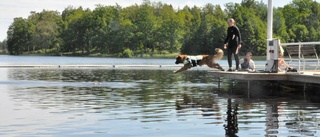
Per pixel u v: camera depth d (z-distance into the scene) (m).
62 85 15.32
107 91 13.08
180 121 7.57
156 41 96.44
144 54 95.38
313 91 12.55
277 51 13.55
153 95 11.97
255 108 9.27
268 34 15.04
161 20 106.94
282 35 87.69
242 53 79.81
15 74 22.31
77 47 108.50
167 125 7.16
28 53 120.56
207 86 15.30
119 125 7.15
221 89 14.09
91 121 7.52
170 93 12.59
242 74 13.05
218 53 14.37
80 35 108.12
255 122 7.45
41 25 120.81
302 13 99.31
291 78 12.75
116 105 9.71
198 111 8.80
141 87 14.66
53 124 7.21
